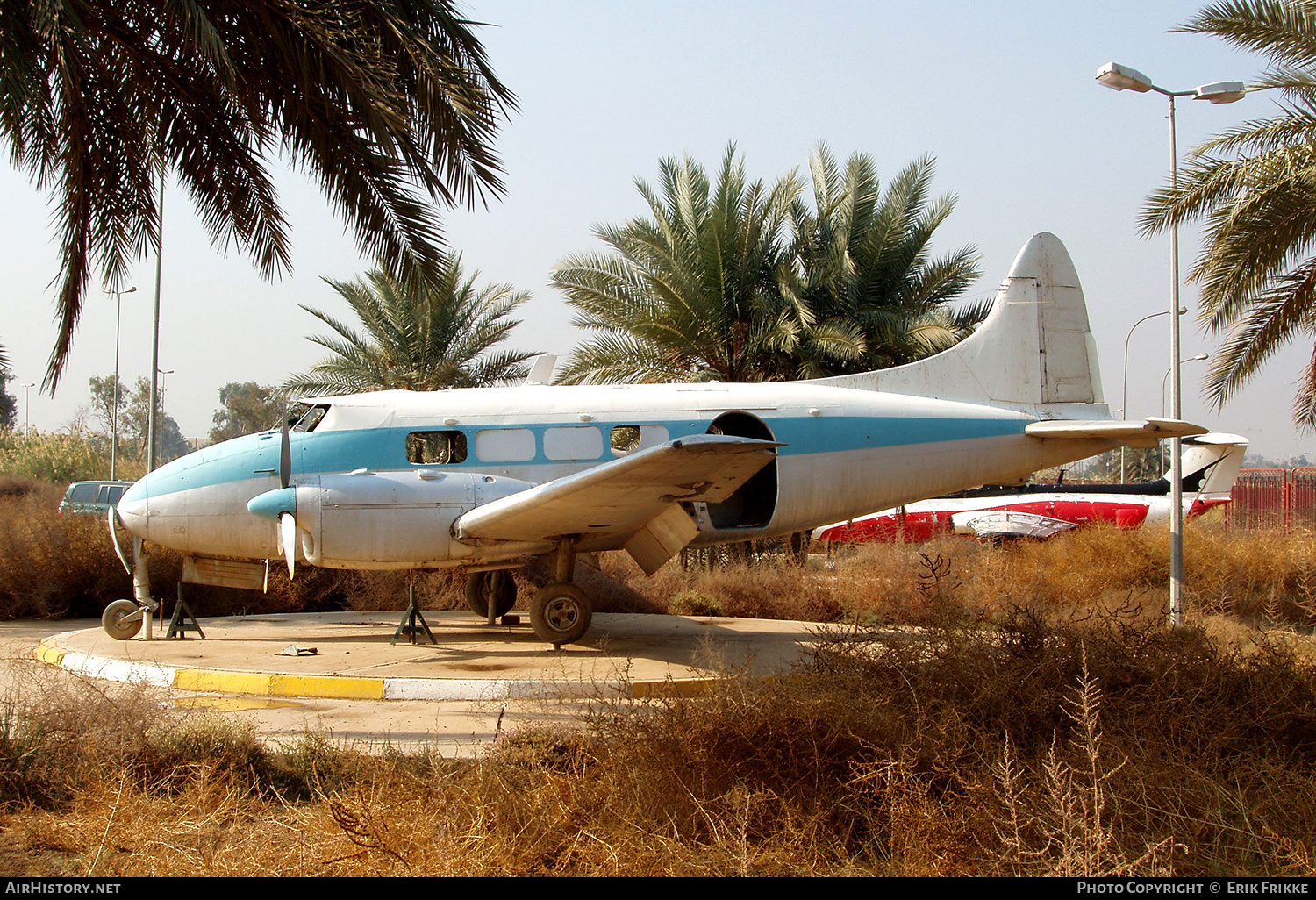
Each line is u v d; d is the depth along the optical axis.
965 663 5.63
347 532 9.41
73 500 24.44
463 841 3.83
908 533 21.05
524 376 23.81
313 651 9.62
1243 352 11.94
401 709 7.27
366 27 8.70
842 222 19.89
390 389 22.95
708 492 8.87
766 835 4.09
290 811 4.30
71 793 4.75
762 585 14.18
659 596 14.40
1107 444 11.66
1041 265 12.22
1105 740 4.72
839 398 11.24
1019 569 14.38
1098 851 3.50
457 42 9.16
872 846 4.12
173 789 4.70
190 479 10.38
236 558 10.91
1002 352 12.02
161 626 11.57
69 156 8.90
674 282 18.72
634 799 4.18
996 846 3.80
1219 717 5.15
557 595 9.89
